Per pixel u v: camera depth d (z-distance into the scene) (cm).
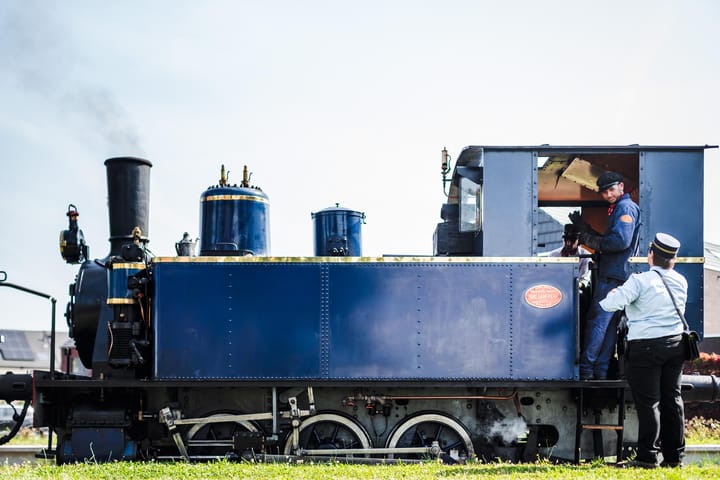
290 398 888
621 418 863
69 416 886
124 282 896
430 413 904
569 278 883
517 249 904
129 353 895
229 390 915
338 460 859
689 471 699
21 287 928
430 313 882
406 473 732
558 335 877
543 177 1007
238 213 1002
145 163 995
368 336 880
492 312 880
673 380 751
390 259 890
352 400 899
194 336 884
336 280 888
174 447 934
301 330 884
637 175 961
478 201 947
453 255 991
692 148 909
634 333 750
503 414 913
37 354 6831
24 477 725
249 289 889
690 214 904
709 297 2466
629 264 884
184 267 893
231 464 813
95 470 764
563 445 909
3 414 2245
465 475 706
